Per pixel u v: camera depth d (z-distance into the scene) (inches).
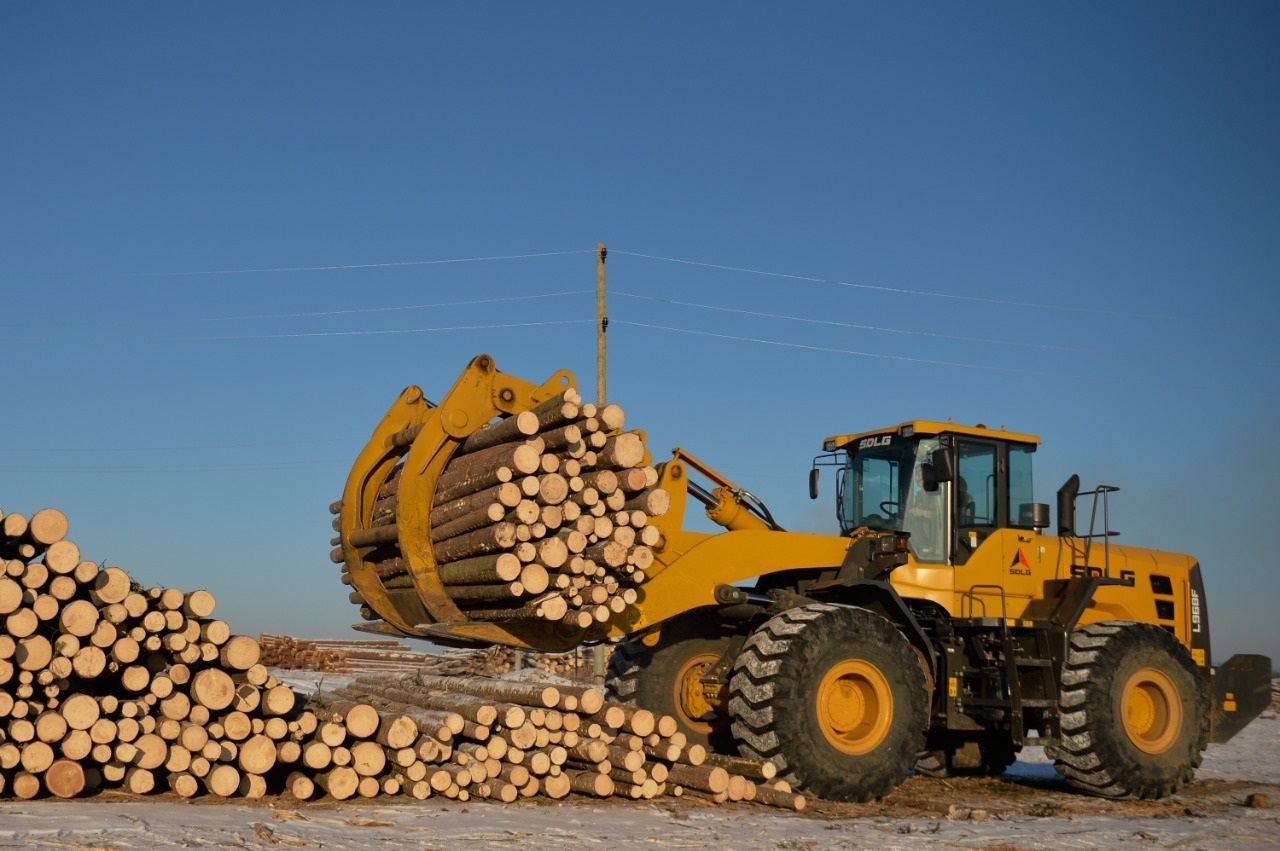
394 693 362.6
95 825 208.8
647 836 241.8
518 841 226.1
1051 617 370.9
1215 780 448.5
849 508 391.5
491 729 297.0
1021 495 390.0
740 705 315.0
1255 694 428.1
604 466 298.7
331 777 267.7
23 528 243.3
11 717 242.4
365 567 339.6
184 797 253.9
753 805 299.6
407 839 221.9
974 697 360.8
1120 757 360.5
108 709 247.3
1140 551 427.5
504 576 280.5
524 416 289.6
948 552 367.9
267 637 988.6
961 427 378.3
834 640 319.0
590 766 300.0
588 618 293.7
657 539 301.4
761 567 338.3
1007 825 288.8
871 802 319.3
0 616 240.4
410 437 325.7
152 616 254.2
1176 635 420.2
